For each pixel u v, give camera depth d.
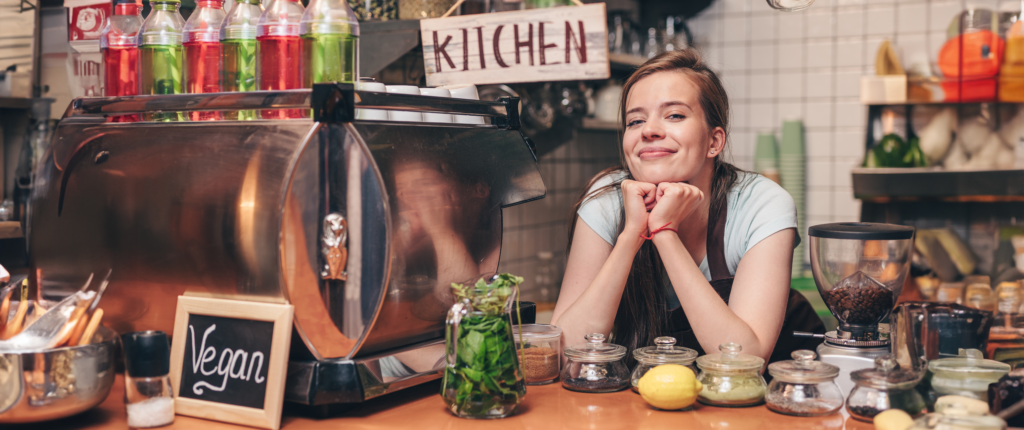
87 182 1.14
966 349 1.07
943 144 2.85
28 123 1.57
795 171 3.58
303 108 0.98
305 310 0.97
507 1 1.94
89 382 0.97
